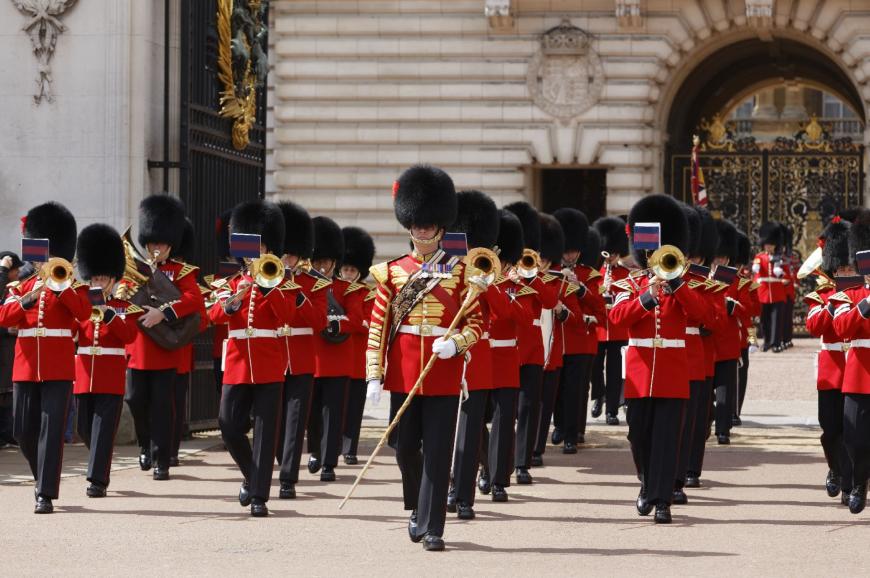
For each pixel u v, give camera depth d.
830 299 20.14
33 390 20.22
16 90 27.67
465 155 52.12
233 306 19.66
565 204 54.84
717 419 27.89
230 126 30.20
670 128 54.97
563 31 51.22
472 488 19.27
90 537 18.02
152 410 23.11
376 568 16.12
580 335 26.77
